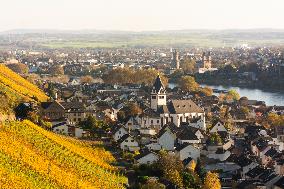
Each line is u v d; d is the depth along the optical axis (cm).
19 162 17088
